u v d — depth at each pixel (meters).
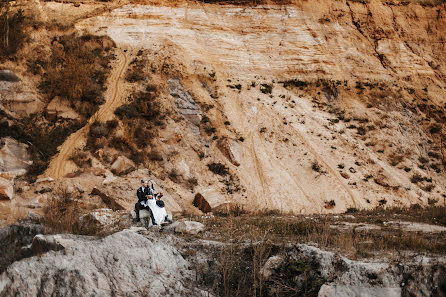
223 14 37.16
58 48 29.66
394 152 29.73
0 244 8.96
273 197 24.42
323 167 26.94
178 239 8.66
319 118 30.78
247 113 29.73
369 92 33.59
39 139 24.12
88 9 35.97
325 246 7.73
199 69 31.58
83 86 27.59
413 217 13.73
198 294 6.76
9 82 26.28
